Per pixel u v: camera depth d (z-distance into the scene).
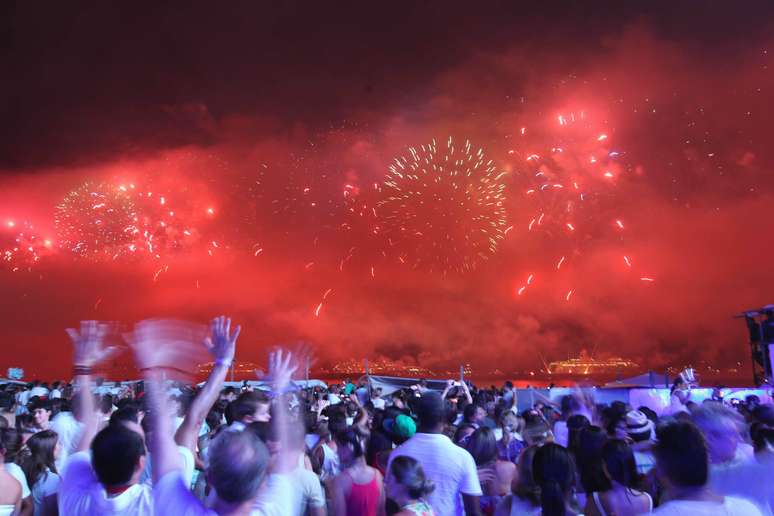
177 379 3.63
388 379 20.72
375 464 5.97
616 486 4.88
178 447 3.94
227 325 4.21
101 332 4.10
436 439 5.36
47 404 8.77
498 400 10.99
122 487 3.33
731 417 4.88
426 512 4.01
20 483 5.12
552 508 4.32
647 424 6.53
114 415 5.75
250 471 3.04
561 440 7.99
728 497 3.48
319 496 5.01
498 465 6.30
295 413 5.12
